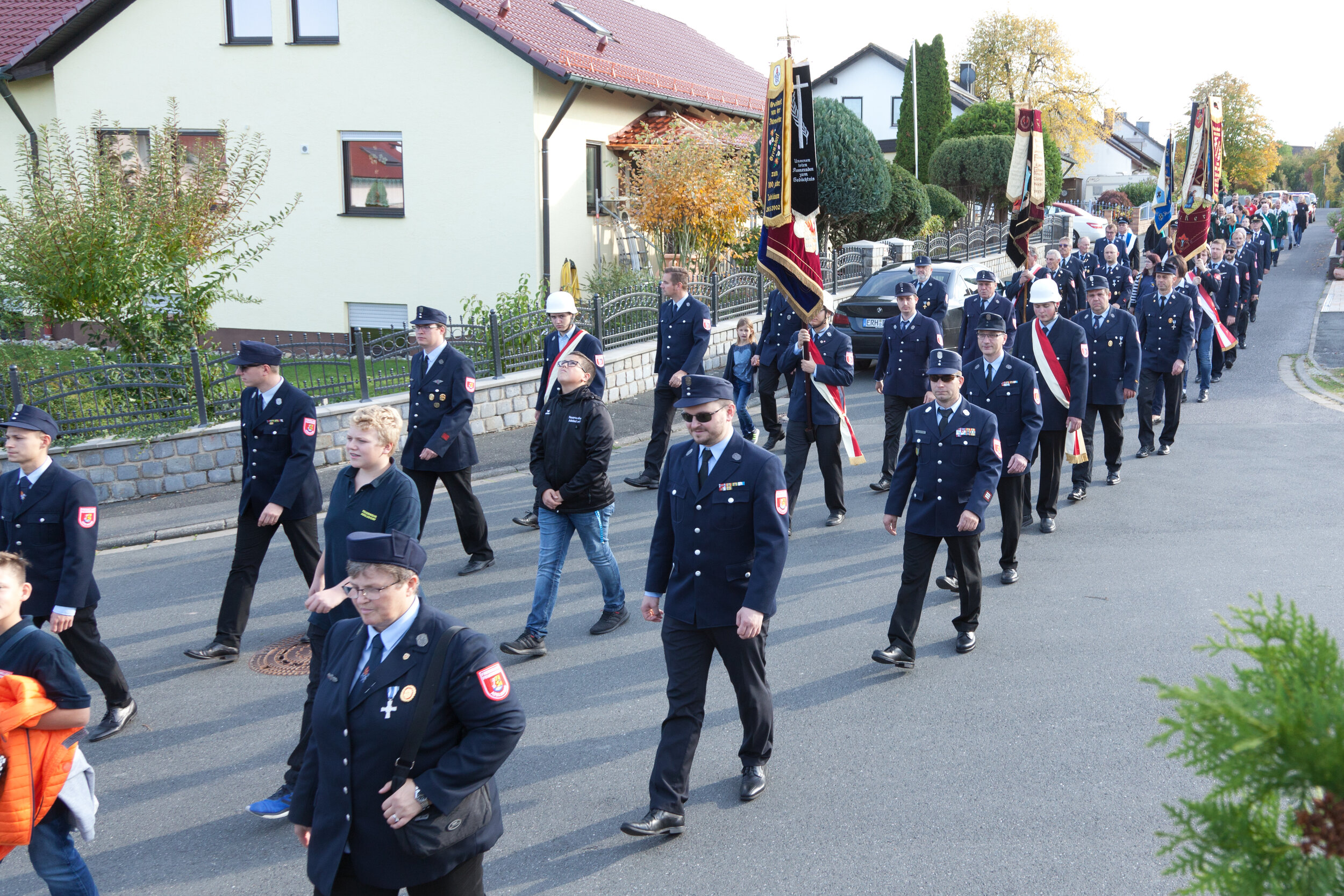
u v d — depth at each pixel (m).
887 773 4.98
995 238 30.11
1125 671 6.05
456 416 7.96
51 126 19.89
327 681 3.08
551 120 18.75
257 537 6.68
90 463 10.52
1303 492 9.78
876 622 7.00
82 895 3.83
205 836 4.68
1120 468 11.06
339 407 11.87
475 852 3.09
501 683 3.05
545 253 18.64
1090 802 4.64
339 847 2.97
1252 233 27.95
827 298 19.30
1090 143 58.09
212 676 6.47
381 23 18.64
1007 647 6.50
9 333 13.95
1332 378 15.66
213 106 19.78
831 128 22.28
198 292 12.67
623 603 7.07
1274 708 1.62
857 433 13.11
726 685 6.16
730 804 4.76
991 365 7.74
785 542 4.59
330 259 19.69
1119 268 17.23
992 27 54.69
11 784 3.57
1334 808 1.63
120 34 19.92
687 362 10.36
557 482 6.63
